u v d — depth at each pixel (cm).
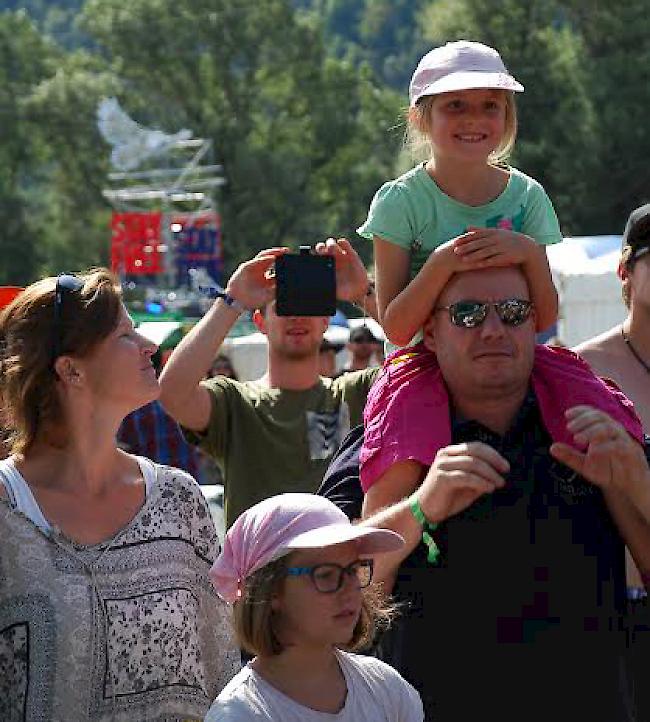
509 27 6334
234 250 7825
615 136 5881
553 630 546
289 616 464
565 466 556
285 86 8388
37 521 514
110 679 510
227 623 548
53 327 525
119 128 6125
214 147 8100
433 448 562
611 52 6241
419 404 570
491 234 556
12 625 507
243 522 474
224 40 8256
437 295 565
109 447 534
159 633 519
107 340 527
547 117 6203
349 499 597
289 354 828
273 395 832
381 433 572
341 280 773
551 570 548
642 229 675
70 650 504
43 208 8775
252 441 825
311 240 7925
